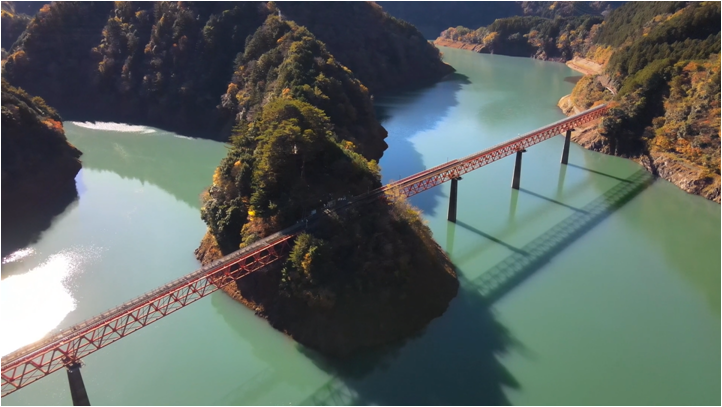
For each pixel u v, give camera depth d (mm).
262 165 76000
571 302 78750
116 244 93625
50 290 80125
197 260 87500
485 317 74375
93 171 131500
